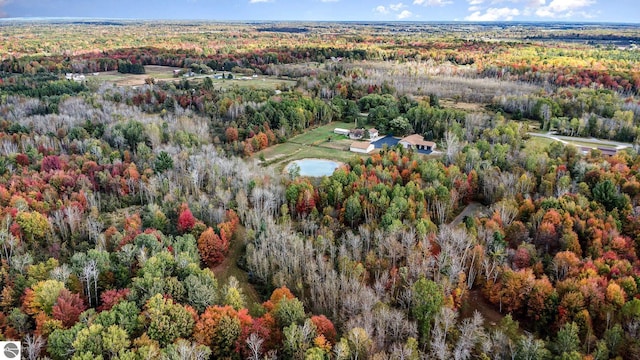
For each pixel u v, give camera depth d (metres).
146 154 142.00
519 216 105.94
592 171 117.25
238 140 169.25
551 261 87.19
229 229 103.81
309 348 66.44
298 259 90.62
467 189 121.06
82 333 63.81
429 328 72.88
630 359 64.94
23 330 71.12
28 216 96.94
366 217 109.31
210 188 127.00
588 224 95.75
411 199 109.88
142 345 65.19
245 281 94.25
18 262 82.81
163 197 118.94
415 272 84.88
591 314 73.38
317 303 83.25
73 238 99.12
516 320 80.56
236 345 68.81
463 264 89.38
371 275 90.75
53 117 171.25
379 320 72.06
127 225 101.50
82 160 134.62
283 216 109.38
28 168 129.38
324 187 121.56
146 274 76.38
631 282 75.94
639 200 105.56
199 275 81.25
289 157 162.12
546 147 152.12
